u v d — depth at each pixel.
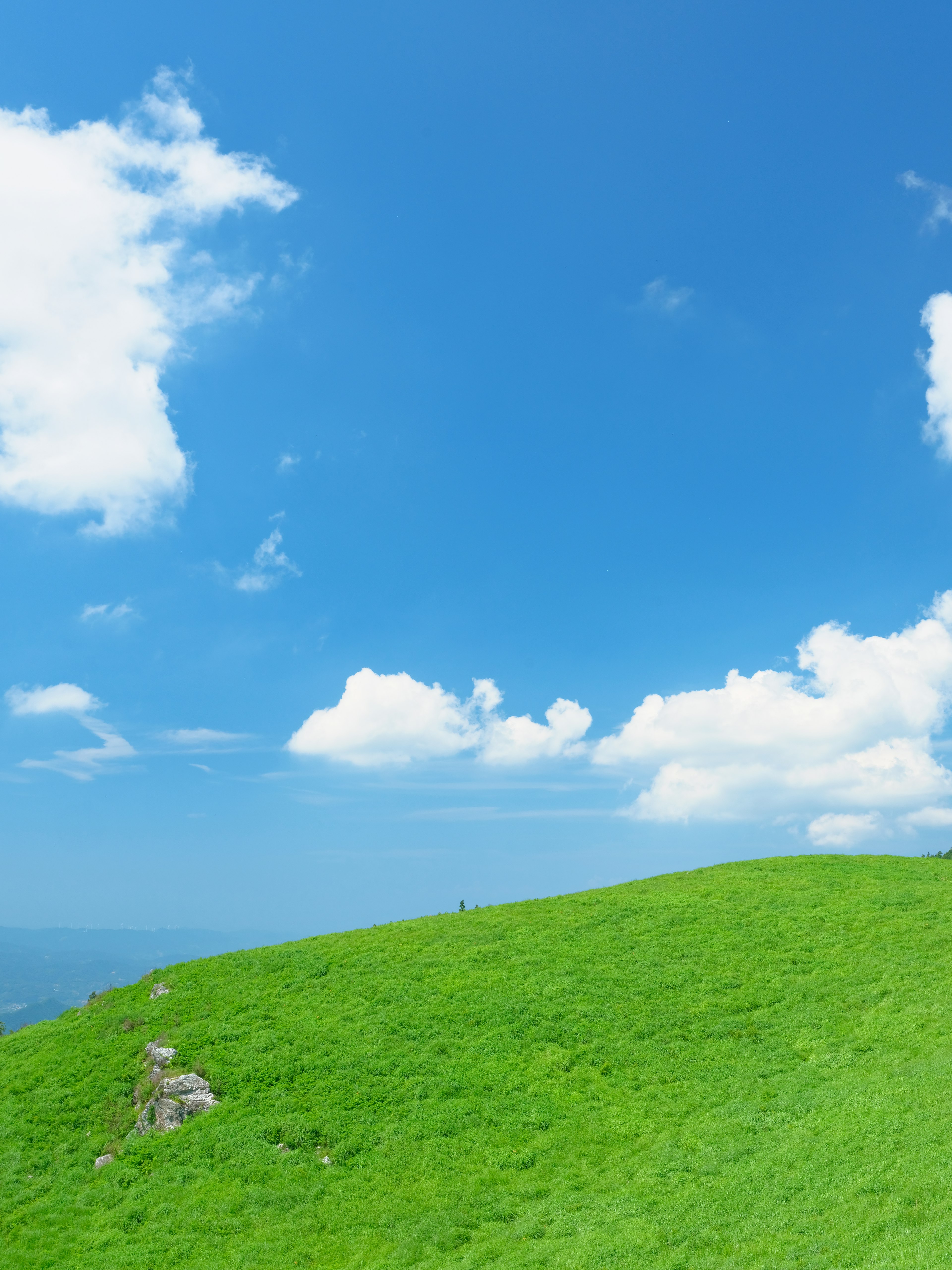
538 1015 48.62
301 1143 39.06
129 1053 48.31
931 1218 24.56
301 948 62.00
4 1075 48.62
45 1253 33.50
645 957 55.41
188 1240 33.59
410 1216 33.53
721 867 79.88
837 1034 43.62
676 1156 34.41
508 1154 37.12
